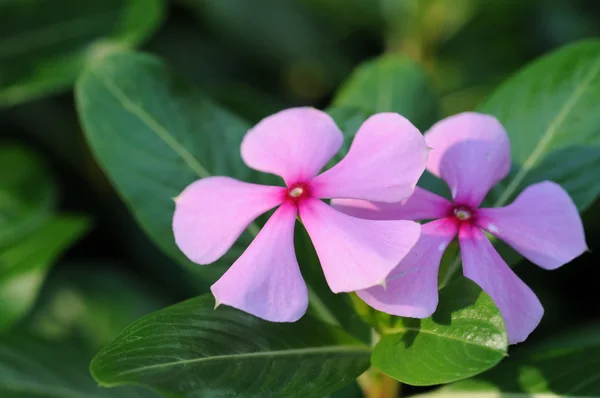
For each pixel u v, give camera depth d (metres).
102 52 0.39
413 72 0.35
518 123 0.33
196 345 0.29
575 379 0.31
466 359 0.28
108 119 0.33
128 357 0.28
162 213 0.33
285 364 0.29
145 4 0.40
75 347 0.38
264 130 0.30
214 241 0.29
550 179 0.32
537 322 0.29
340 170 0.29
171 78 0.33
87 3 0.39
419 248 0.29
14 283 0.38
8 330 0.37
